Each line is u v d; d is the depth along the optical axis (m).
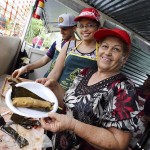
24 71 2.01
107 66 1.08
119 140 0.91
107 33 1.05
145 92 2.79
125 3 2.40
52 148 1.25
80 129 0.89
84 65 1.62
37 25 3.30
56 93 1.41
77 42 1.72
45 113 1.09
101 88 1.07
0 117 1.11
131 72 4.76
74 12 3.27
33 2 2.67
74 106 1.14
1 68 2.45
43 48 3.32
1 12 2.45
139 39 3.88
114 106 0.97
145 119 2.27
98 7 3.08
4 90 1.54
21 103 1.08
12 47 2.60
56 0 3.18
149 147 2.33
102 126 1.02
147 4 2.15
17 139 1.01
